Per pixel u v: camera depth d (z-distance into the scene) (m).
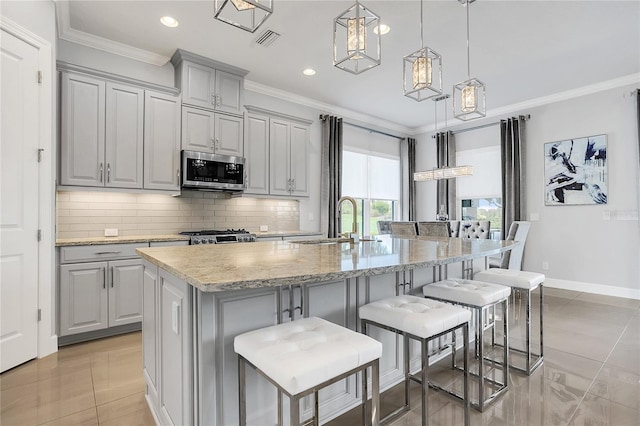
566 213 4.79
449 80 4.39
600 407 1.90
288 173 4.57
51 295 2.63
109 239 3.10
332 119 5.29
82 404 1.93
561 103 4.86
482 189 5.75
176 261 1.54
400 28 3.16
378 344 1.22
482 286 2.10
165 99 3.50
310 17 3.00
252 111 4.25
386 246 2.32
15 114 2.38
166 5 2.82
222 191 4.08
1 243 2.29
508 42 3.42
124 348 2.75
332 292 1.78
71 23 3.05
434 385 2.15
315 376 1.04
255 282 1.11
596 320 3.43
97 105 3.10
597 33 3.25
